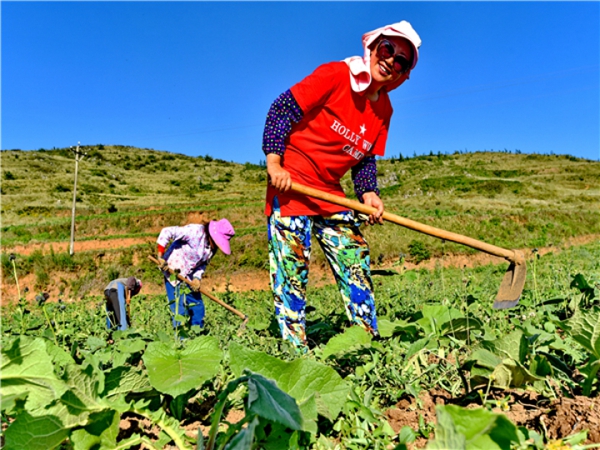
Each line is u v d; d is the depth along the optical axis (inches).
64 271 1023.6
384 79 119.1
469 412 45.9
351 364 100.3
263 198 2571.4
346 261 130.0
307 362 66.7
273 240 128.6
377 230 1065.5
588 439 60.4
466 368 82.0
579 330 76.8
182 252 202.1
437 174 4296.3
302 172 127.5
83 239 1381.6
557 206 2165.4
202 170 5014.8
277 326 148.9
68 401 58.8
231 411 80.1
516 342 81.8
